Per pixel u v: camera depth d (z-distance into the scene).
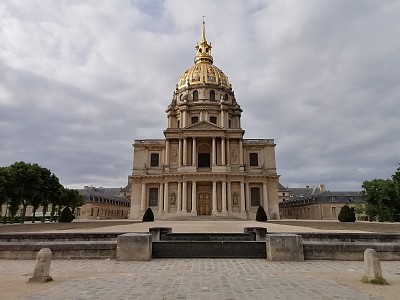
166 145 74.19
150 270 11.95
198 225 39.25
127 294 8.35
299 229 30.62
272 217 72.06
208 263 13.52
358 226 36.91
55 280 10.14
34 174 58.78
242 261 14.04
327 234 19.69
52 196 66.19
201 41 100.31
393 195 65.44
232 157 74.94
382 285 9.34
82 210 94.56
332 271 11.78
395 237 19.73
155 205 72.56
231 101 91.19
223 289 8.88
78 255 14.66
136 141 77.44
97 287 9.15
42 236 19.83
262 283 9.62
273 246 14.18
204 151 78.06
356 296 8.15
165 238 21.19
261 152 76.75
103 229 30.86
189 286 9.23
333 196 95.94
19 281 10.07
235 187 71.88
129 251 14.24
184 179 69.62
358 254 14.27
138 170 75.38
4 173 54.88
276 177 73.88
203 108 85.38
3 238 19.88
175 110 89.06
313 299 7.88
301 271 11.76
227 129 74.94
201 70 92.00
